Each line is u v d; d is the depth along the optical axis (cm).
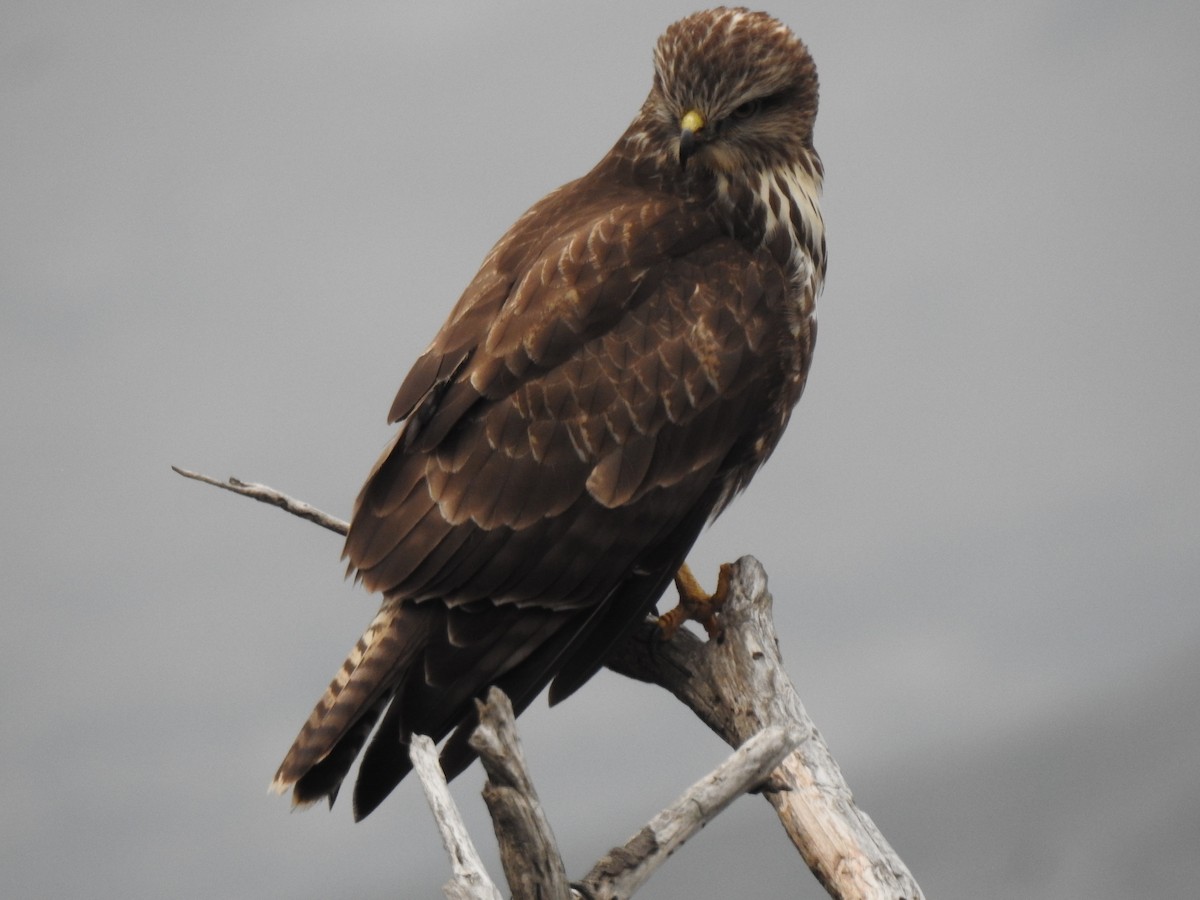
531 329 1076
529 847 680
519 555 1045
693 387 1102
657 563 1088
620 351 1088
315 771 988
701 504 1116
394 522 1043
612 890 720
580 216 1170
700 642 1040
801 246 1188
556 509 1055
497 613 1040
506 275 1127
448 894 665
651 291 1113
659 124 1190
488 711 678
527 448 1056
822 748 909
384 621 1029
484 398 1062
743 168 1167
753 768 741
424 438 1058
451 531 1036
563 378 1071
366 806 973
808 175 1207
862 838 860
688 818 735
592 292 1094
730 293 1135
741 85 1139
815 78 1198
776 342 1148
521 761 676
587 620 1066
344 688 1002
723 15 1164
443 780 691
